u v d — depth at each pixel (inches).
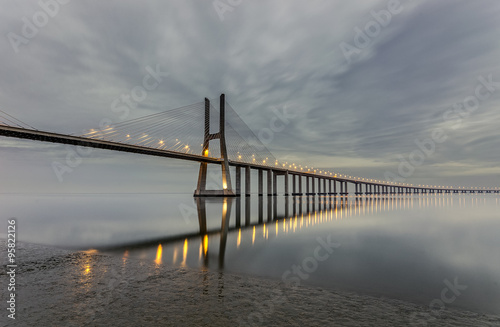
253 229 890.1
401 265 441.4
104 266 411.8
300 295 295.0
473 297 297.3
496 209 1923.0
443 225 1011.9
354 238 716.0
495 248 592.4
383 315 248.5
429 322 236.1
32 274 368.5
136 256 491.2
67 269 394.0
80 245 608.1
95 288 311.7
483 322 237.8
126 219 1210.6
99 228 908.6
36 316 242.2
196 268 404.5
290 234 784.9
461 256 511.2
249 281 341.1
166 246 598.5
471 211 1728.6
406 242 659.4
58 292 299.0
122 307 259.9
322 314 248.2
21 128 1659.7
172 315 243.3
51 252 523.5
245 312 250.1
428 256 510.0
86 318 238.2
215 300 277.3
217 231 845.2
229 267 413.4
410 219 1225.4
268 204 2404.0
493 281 357.7
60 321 233.1
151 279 345.4
